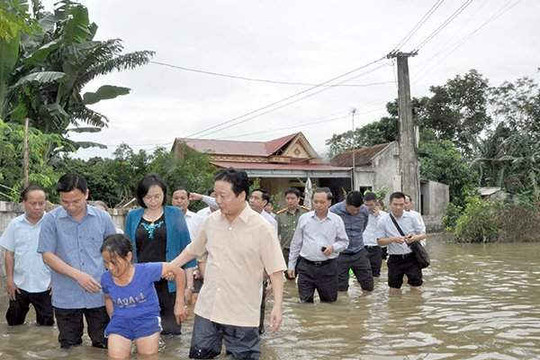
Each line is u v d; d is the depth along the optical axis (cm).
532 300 843
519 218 2236
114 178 2048
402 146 1861
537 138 3269
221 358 483
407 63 1864
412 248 927
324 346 559
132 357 497
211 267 474
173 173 2025
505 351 538
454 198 3088
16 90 1719
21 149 1145
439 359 509
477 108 3847
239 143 3152
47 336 606
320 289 822
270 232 461
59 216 546
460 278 1109
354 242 921
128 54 1894
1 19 664
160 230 580
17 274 652
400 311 754
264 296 611
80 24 1684
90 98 1922
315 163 3170
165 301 592
